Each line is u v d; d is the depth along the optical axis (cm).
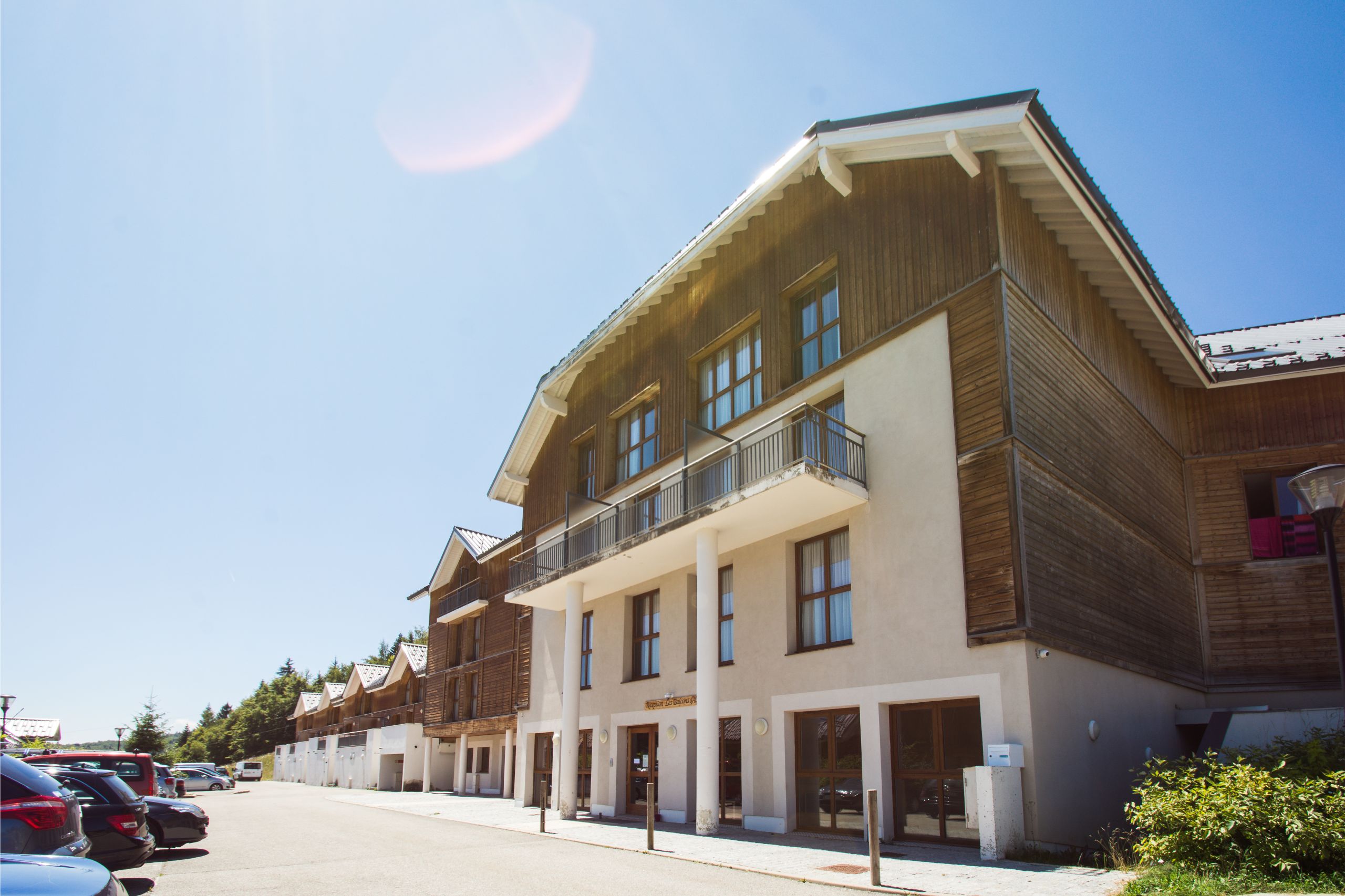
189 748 8844
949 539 1180
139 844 968
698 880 882
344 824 1692
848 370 1411
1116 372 1523
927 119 1241
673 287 1903
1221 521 1727
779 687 1405
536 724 2259
